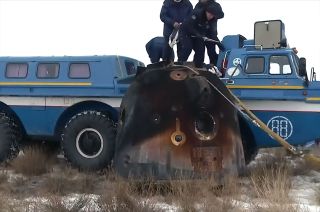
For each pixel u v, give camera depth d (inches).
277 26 319.3
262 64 315.3
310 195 245.6
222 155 244.7
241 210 201.0
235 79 320.5
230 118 253.9
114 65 339.6
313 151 304.0
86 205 207.5
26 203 210.8
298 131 303.4
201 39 304.3
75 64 348.2
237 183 243.8
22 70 359.6
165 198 226.1
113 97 335.3
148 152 243.0
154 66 261.4
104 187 259.4
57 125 351.9
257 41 323.6
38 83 352.5
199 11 295.9
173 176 237.8
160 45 354.9
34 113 354.6
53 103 350.0
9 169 340.5
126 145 250.1
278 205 202.7
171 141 241.6
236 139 254.2
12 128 359.9
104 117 327.0
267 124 310.0
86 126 327.9
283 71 309.9
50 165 341.4
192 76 249.9
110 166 314.2
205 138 243.1
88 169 324.5
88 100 341.1
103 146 323.0
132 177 243.6
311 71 315.6
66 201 220.2
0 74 363.3
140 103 250.2
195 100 245.6
